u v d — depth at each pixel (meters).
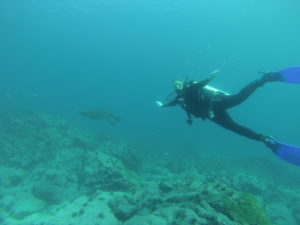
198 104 5.80
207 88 5.88
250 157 27.92
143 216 5.84
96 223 6.14
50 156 17.02
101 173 10.69
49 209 7.45
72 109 55.50
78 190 11.54
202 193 6.20
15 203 10.56
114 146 18.47
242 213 5.47
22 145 17.11
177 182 7.25
